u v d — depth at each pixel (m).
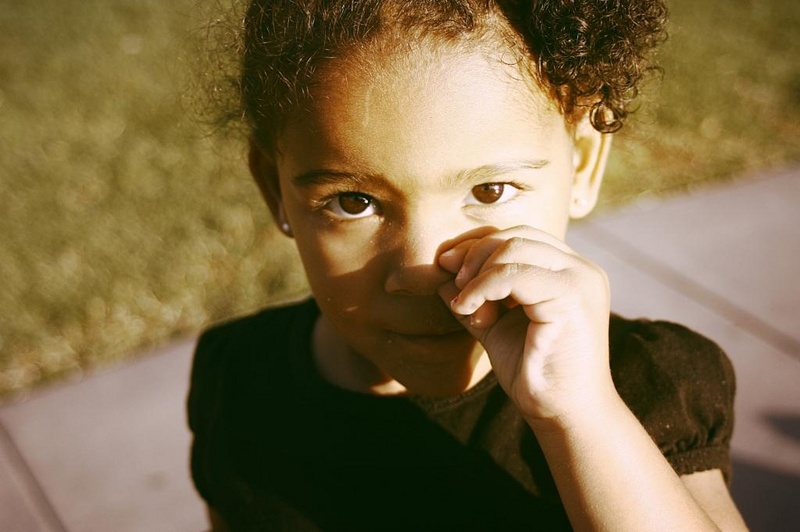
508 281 0.94
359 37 0.89
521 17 0.92
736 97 4.70
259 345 1.45
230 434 1.36
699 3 6.40
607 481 0.96
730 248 3.42
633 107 1.50
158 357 3.04
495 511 1.18
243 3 1.30
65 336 3.12
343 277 1.02
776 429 2.48
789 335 2.88
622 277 3.28
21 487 2.58
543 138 0.96
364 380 1.28
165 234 3.68
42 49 6.25
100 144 4.59
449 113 0.88
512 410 1.20
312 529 1.25
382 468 1.23
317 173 0.95
